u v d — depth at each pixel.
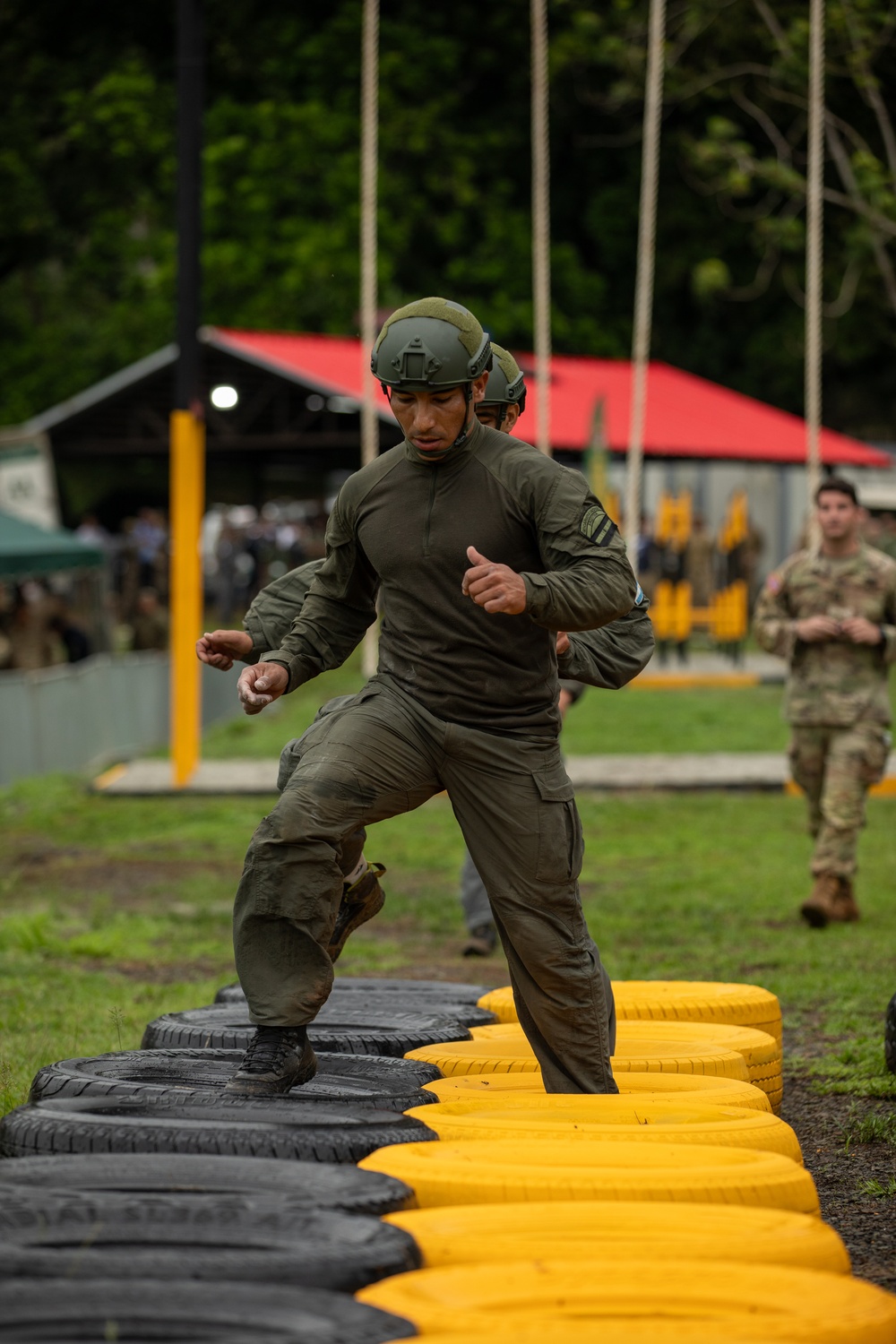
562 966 7.52
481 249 64.75
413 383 6.95
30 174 68.06
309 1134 6.37
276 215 64.94
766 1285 5.00
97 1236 5.15
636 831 23.53
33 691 31.77
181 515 27.80
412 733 7.34
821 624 16.03
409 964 15.02
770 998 10.64
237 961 7.37
